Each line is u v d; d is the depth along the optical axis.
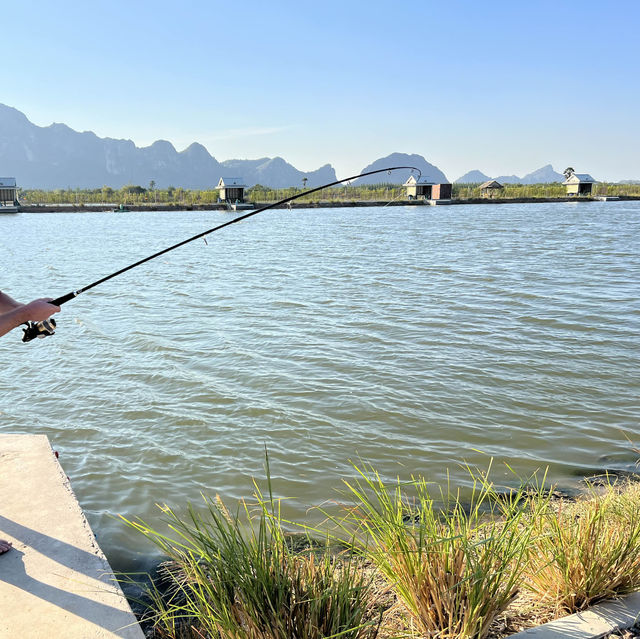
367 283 15.32
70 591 2.49
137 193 116.12
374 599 2.51
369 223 48.69
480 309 11.53
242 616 2.12
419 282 15.34
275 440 5.65
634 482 4.52
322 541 3.71
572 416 6.05
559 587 2.46
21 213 82.94
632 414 6.08
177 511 4.36
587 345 8.72
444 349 8.66
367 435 5.70
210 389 7.12
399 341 9.20
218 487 4.75
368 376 7.48
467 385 7.05
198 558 3.52
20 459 3.76
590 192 105.12
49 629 2.25
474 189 114.00
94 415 6.38
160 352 8.84
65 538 2.88
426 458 5.18
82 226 51.22
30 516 3.07
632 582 2.48
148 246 30.50
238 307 12.38
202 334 9.95
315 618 2.08
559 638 2.17
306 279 16.39
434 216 59.50
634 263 18.94
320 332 9.91
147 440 5.71
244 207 88.25
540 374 7.41
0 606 2.38
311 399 6.71
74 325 10.79
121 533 4.03
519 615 2.44
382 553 2.52
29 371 8.01
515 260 20.22
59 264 22.12
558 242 27.61
